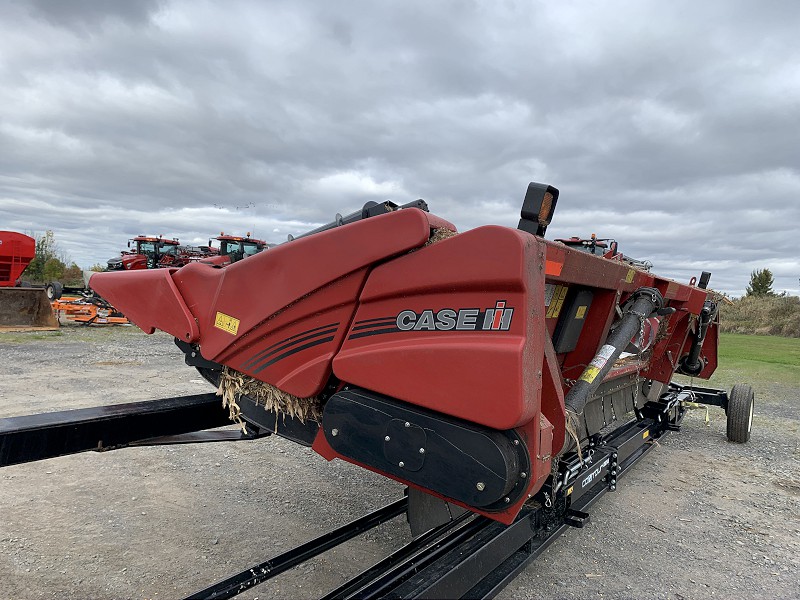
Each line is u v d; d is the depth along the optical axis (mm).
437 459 1992
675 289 4414
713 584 3359
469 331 1933
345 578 3154
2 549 3285
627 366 4707
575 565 3527
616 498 4742
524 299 1844
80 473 4613
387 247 2088
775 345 19891
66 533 3535
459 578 2145
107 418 2652
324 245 2268
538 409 1926
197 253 23312
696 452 6293
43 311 14766
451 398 1938
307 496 4367
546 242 2170
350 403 2211
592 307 3314
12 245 14172
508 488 1885
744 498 4855
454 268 1944
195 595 2322
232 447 5551
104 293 3400
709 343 6949
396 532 3779
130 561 3227
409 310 2068
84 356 10531
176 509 4004
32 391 7223
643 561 3621
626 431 4941
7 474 4477
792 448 6586
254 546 3492
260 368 2562
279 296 2418
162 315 3008
